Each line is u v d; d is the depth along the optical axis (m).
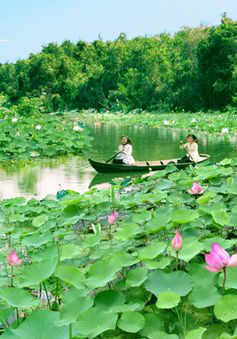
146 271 3.36
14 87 76.19
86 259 4.52
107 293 3.19
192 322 3.11
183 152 18.55
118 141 23.36
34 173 14.07
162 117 40.09
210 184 6.87
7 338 2.72
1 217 7.29
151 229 4.23
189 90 47.12
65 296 3.21
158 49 60.50
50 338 2.72
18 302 3.12
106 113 53.59
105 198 6.83
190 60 48.56
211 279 3.26
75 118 47.84
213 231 4.86
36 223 5.68
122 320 2.92
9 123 21.17
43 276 3.30
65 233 5.30
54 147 18.19
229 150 18.33
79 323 2.77
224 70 43.72
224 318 2.80
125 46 63.41
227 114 38.44
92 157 17.58
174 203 5.76
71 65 73.19
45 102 64.69
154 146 20.78
